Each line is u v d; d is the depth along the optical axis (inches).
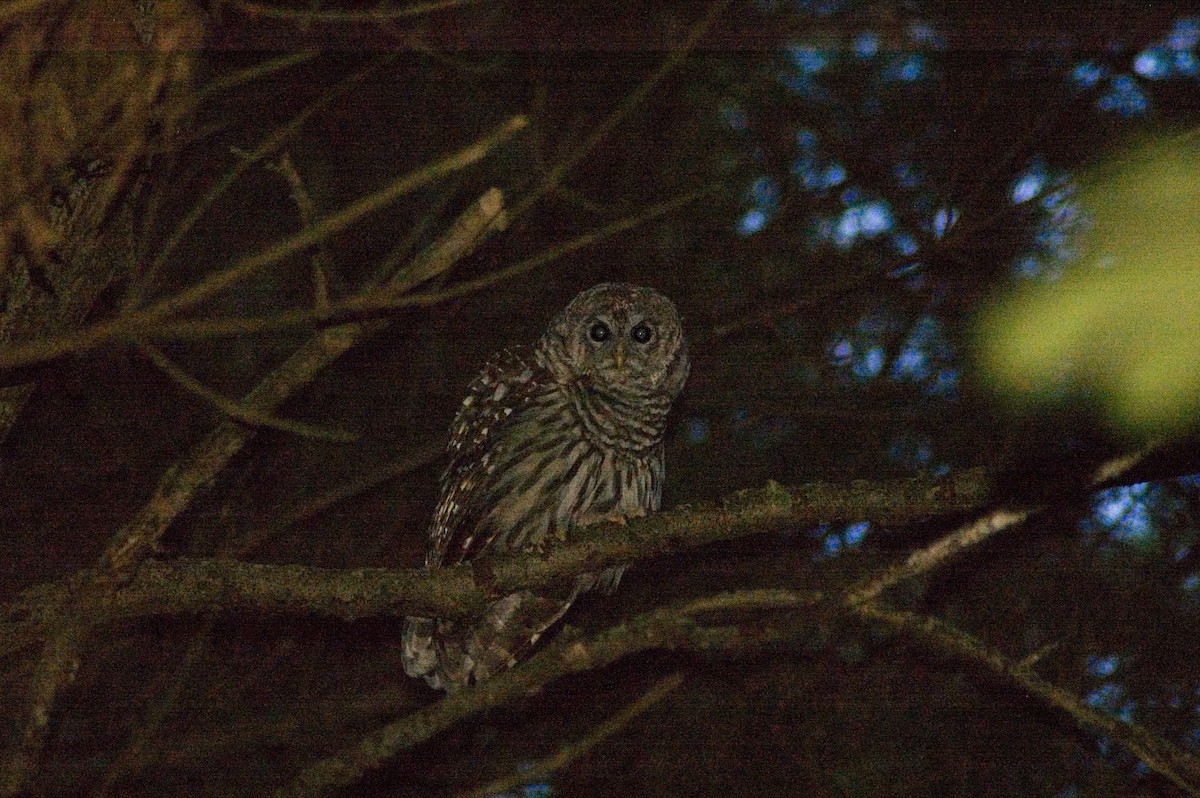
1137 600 430.6
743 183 481.4
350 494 442.6
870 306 475.5
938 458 459.8
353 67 441.7
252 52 421.1
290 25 330.6
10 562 442.9
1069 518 434.0
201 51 304.3
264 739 418.3
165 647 419.5
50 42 262.8
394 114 471.5
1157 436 243.4
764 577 457.7
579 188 474.0
